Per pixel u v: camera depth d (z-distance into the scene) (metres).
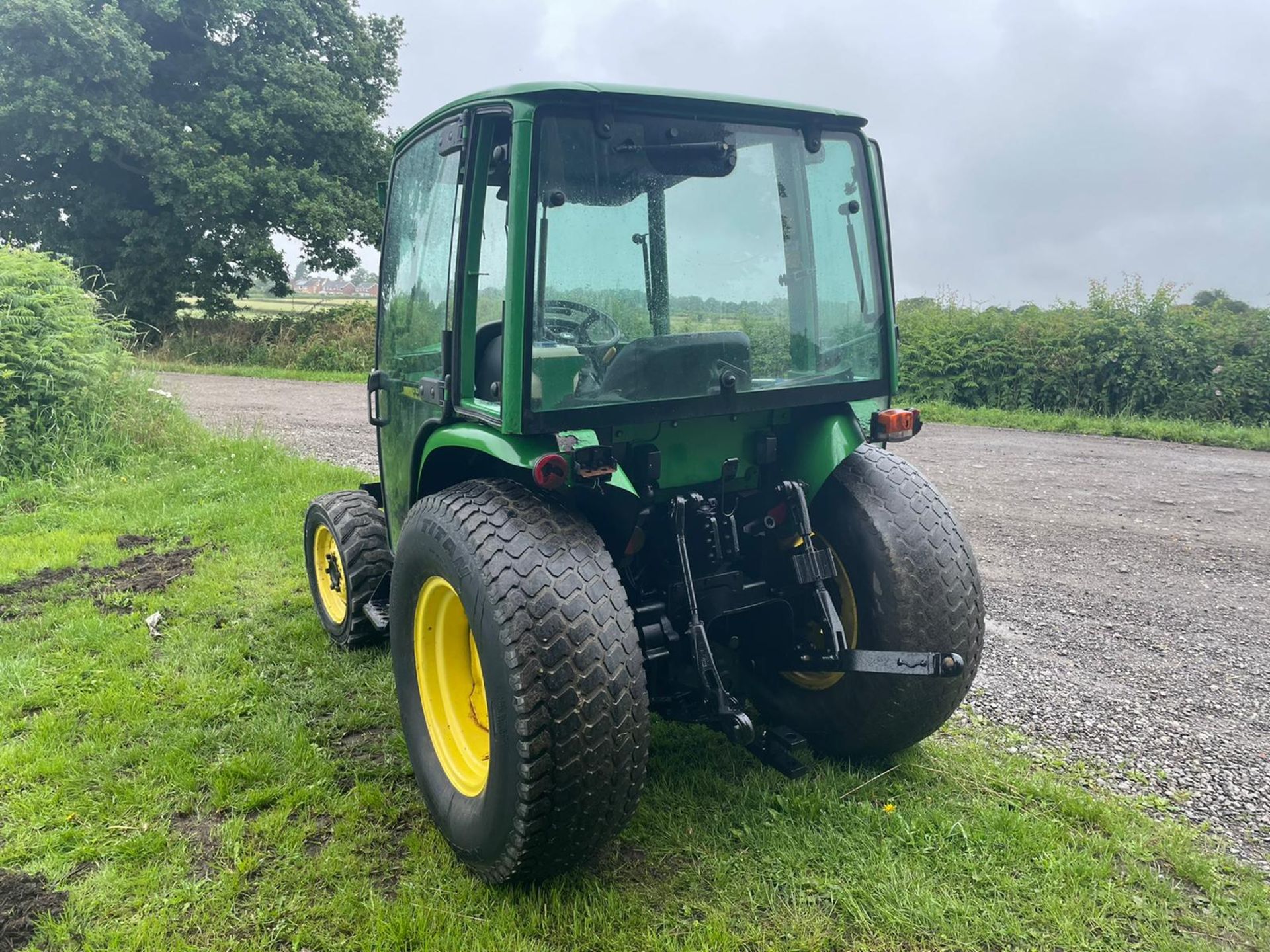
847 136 3.03
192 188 19.48
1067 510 7.20
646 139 2.61
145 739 3.44
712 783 3.07
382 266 3.76
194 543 5.94
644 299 2.68
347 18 24.06
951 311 14.42
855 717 3.06
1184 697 3.83
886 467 3.12
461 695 2.89
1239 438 10.85
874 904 2.50
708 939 2.36
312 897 2.59
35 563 5.52
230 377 18.11
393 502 3.82
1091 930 2.42
